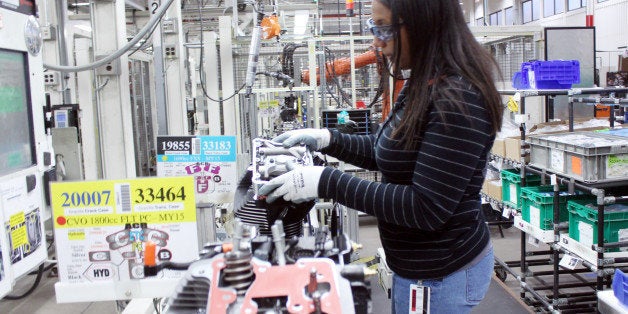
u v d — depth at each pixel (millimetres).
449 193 1041
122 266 1199
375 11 1115
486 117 1060
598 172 2660
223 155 1818
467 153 1035
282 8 5328
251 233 886
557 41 4203
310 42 4379
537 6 12047
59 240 1194
